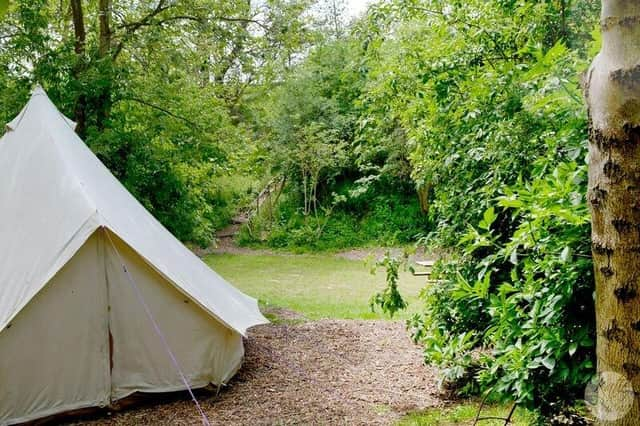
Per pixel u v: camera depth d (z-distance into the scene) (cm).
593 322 222
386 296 445
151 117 934
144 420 430
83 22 899
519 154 336
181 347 474
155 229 571
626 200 88
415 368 557
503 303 251
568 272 217
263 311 859
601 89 89
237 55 1006
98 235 446
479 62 397
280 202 1944
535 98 301
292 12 1001
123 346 455
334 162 1764
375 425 412
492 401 448
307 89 1798
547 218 217
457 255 425
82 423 426
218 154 963
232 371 499
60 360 428
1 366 405
